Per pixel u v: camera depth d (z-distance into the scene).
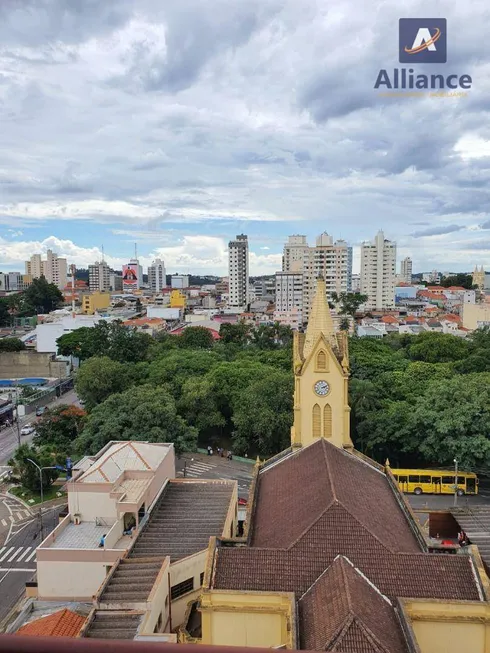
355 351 124.12
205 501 57.88
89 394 111.12
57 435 97.50
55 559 50.03
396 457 91.00
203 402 101.56
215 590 31.84
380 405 93.12
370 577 32.19
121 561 44.47
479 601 30.47
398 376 106.12
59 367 160.25
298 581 32.34
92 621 37.25
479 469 79.50
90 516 57.38
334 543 33.78
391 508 42.53
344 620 26.48
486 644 30.70
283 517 39.22
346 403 54.91
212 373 110.00
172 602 44.03
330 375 54.41
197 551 47.16
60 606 46.84
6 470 93.19
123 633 35.97
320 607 29.12
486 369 111.81
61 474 87.50
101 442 81.81
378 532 35.44
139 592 39.72
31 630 41.69
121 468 61.03
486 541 55.53
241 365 116.25
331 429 55.12
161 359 130.62
